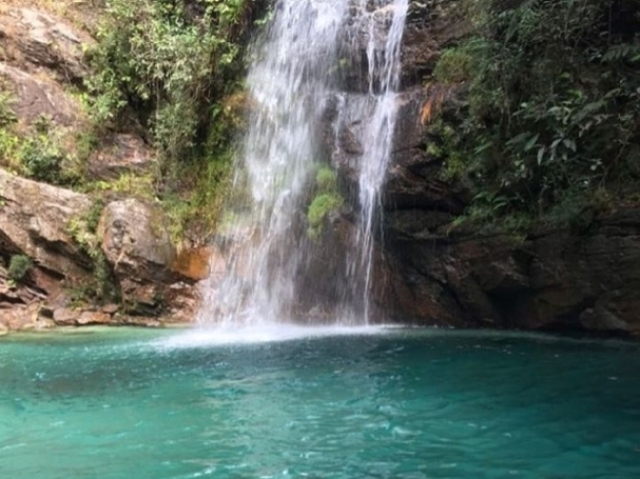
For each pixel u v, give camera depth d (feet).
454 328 34.53
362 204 38.60
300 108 43.16
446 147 35.27
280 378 22.25
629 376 20.94
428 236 35.40
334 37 43.06
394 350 27.40
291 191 41.60
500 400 18.40
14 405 19.29
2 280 40.09
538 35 31.78
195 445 15.20
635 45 28.78
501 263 31.73
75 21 52.31
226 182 44.98
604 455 13.73
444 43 38.27
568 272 29.35
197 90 47.26
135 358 27.30
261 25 48.19
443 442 14.89
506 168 32.45
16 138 44.65
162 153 46.91
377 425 16.35
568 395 18.74
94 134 47.01
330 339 31.65
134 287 39.99
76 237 40.78
